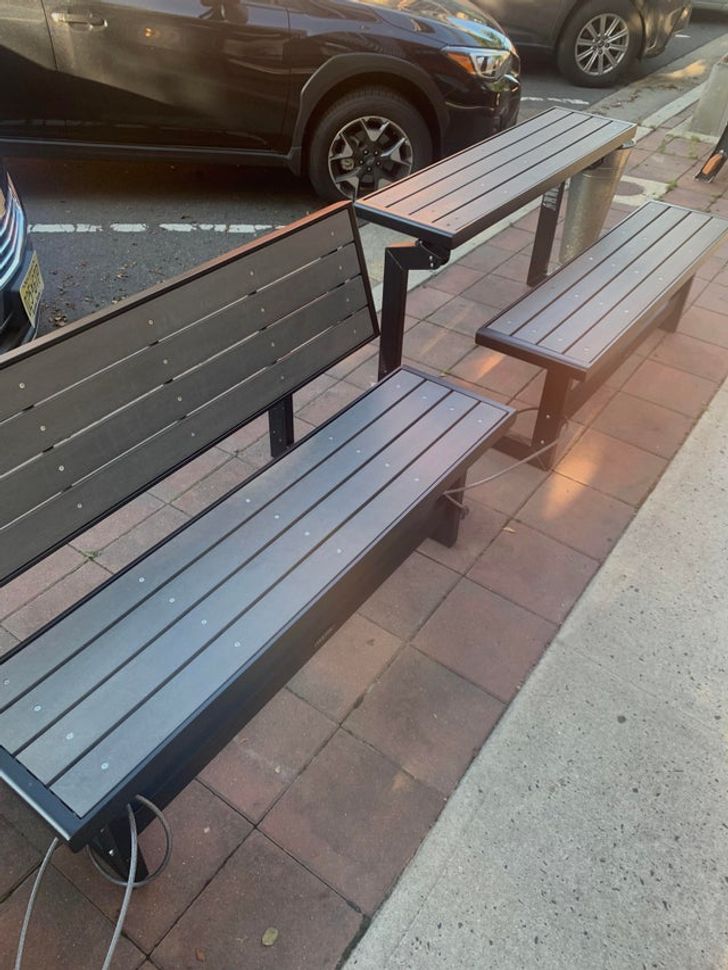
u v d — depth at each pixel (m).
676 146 6.09
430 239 2.68
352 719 2.17
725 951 1.75
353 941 1.75
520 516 2.83
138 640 1.68
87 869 1.85
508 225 4.92
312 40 4.57
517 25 7.52
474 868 1.86
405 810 1.97
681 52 9.00
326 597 1.81
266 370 2.40
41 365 1.78
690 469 3.05
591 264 3.24
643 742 2.14
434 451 2.24
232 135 4.91
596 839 1.93
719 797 2.02
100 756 1.46
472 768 2.06
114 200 5.19
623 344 2.79
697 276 4.38
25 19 4.34
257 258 2.28
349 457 2.21
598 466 3.06
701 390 3.49
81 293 4.13
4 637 2.36
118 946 1.72
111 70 4.54
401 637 2.39
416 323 3.89
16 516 1.78
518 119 6.61
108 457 1.97
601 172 3.87
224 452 3.05
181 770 1.74
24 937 1.62
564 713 2.20
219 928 1.75
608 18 7.26
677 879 1.86
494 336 2.75
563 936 1.76
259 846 1.89
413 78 4.73
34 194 5.23
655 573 2.62
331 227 2.52
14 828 1.92
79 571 2.57
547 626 2.44
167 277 4.32
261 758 2.07
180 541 1.92
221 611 1.75
